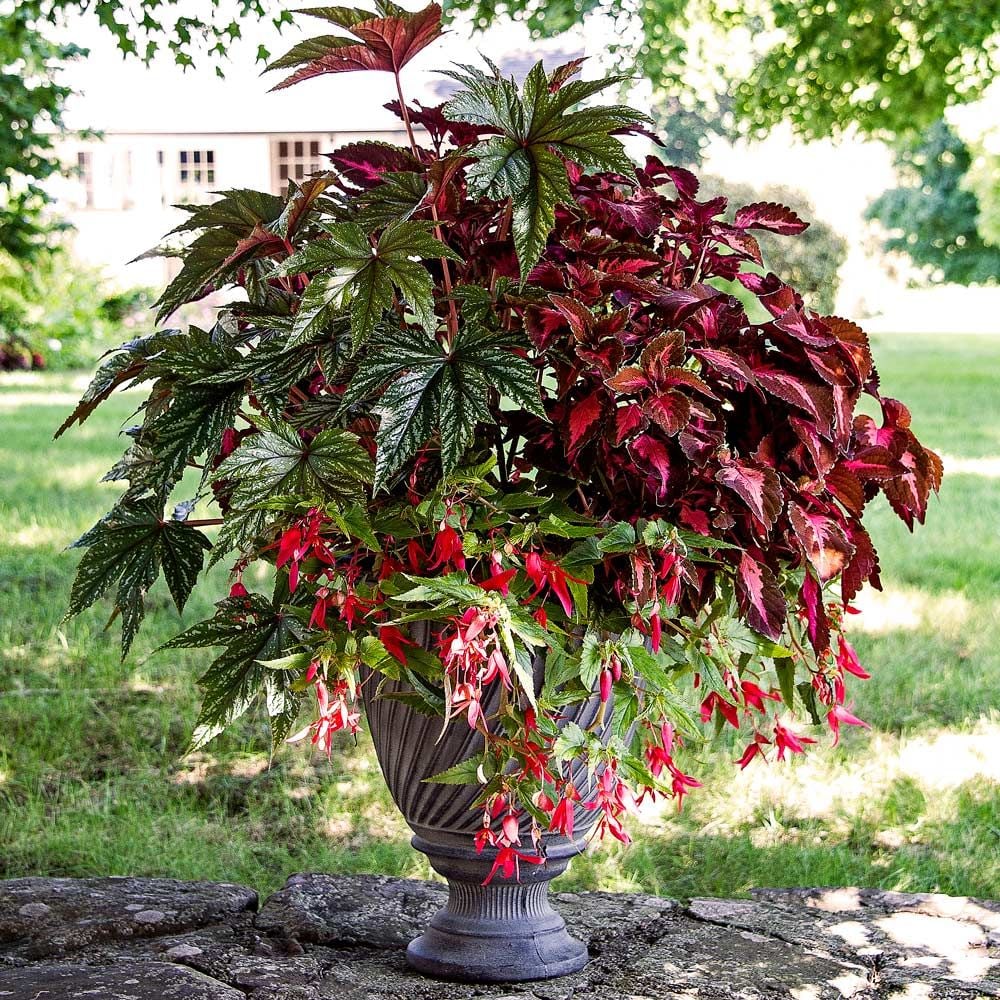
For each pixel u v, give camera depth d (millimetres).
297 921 2033
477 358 1512
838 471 1605
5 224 10219
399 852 2861
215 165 21516
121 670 4133
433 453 1629
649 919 2078
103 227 21422
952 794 3145
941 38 8539
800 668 3719
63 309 18016
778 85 9461
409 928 2021
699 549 1605
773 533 1617
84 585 1730
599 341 1528
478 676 1403
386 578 1560
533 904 1808
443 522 1457
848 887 2467
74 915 2035
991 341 22031
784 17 9000
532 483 1674
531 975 1758
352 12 1541
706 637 1648
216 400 1640
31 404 12867
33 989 1693
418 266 1470
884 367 16469
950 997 1763
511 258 1685
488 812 1523
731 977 1810
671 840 2924
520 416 1661
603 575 1632
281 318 1662
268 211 1729
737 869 2746
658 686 1546
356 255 1492
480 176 1466
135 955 1858
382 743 1751
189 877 2742
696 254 1785
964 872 2697
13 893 2123
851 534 1634
